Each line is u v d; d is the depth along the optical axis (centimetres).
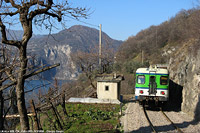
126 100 2292
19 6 667
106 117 1340
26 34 661
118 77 2139
